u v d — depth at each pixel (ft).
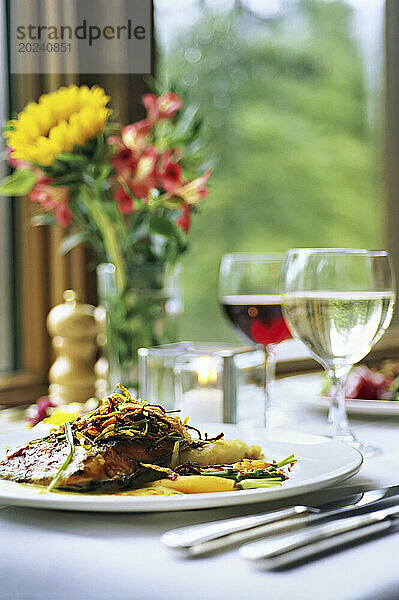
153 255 5.12
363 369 5.10
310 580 2.60
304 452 3.87
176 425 3.76
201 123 5.21
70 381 5.15
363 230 14.10
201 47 12.67
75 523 3.33
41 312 6.03
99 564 2.81
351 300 4.03
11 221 6.01
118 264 5.06
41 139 4.90
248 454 3.80
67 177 4.99
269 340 4.98
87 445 3.59
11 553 2.96
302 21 13.60
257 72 13.38
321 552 2.87
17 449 3.76
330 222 14.21
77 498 3.21
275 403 5.06
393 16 9.57
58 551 2.97
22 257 6.02
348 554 2.85
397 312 9.02
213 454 3.76
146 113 6.26
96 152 4.97
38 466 3.57
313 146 13.98
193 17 12.51
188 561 2.80
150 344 5.08
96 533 3.19
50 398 5.19
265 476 3.64
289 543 2.73
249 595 2.48
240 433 4.13
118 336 5.07
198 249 13.58
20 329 6.05
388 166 9.53
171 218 5.22
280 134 13.71
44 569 2.78
